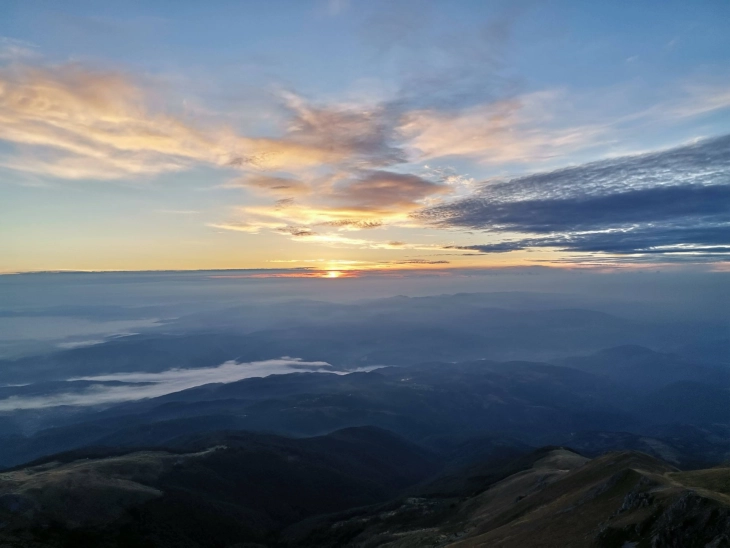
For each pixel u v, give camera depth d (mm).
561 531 55312
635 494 52562
